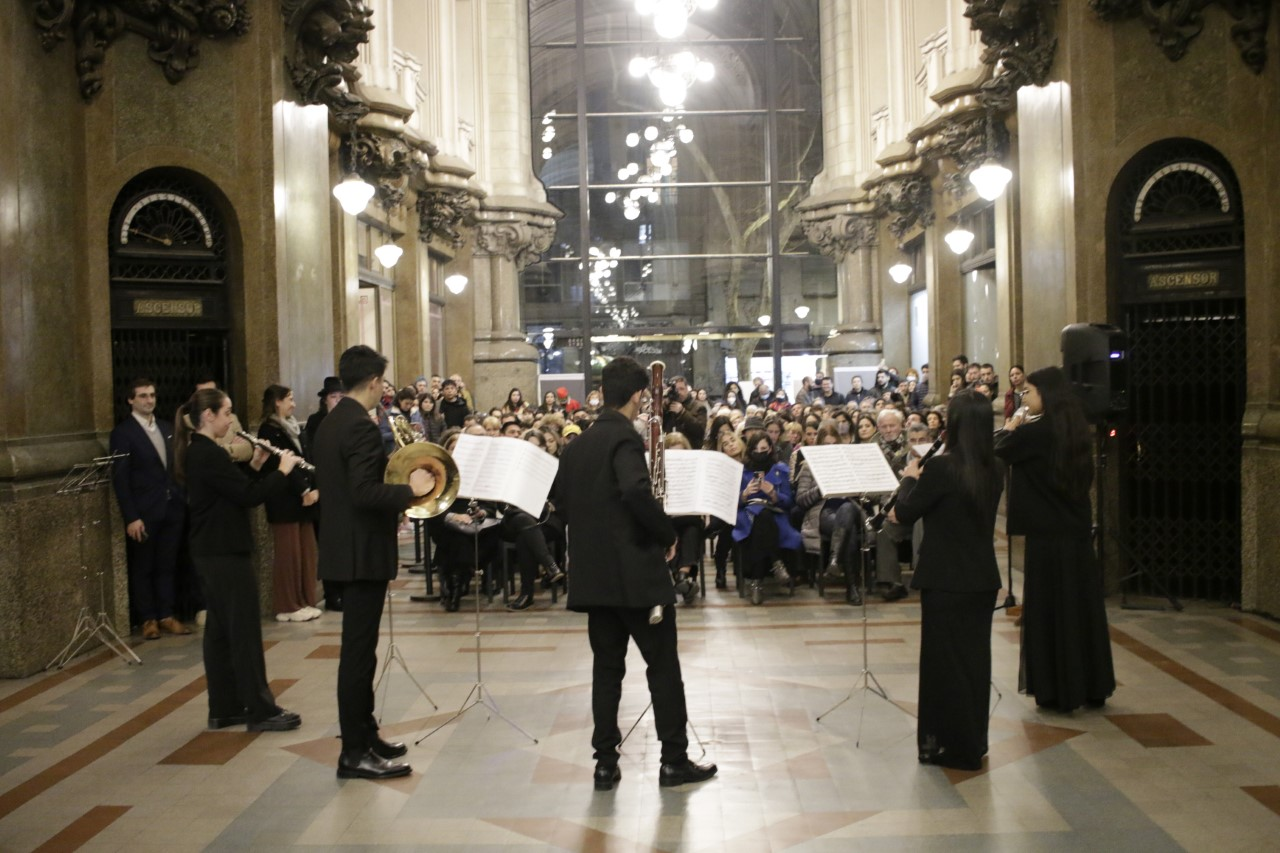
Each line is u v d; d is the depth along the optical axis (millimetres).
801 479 10664
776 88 31859
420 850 4957
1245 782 5543
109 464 9141
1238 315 9641
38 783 5840
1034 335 11164
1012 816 5191
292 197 10711
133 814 5406
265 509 9922
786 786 5637
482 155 26219
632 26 31859
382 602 5891
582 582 5562
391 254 16453
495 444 6715
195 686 7672
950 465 5773
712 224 32125
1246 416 9273
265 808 5457
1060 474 6590
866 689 7121
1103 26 9789
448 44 21766
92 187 9430
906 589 10555
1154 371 9977
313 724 6797
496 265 26609
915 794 5492
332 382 10242
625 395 5703
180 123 9859
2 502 7871
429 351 21750
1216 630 8641
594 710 5699
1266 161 9148
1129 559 10023
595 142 32031
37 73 8648
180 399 10156
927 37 20812
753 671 7898
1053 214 10484
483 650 8688
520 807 5426
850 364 26500
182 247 10039
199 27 9812
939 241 20312
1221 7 9375
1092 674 6664
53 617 8266
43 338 8594
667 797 5531
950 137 15344
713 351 32219
